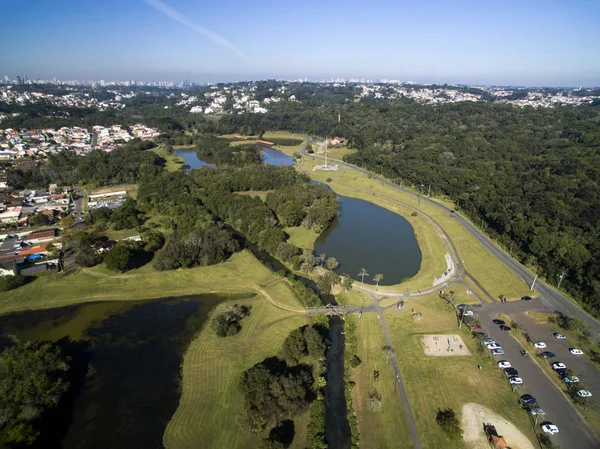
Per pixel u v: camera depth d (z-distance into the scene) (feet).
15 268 503.61
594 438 282.56
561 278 477.77
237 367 352.28
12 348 350.23
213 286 493.36
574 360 360.07
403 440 281.95
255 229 618.85
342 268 547.08
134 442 285.84
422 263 563.89
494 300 460.96
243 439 280.51
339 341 393.29
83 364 364.38
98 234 634.02
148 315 440.04
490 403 311.88
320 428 284.41
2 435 262.67
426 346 376.48
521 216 639.76
